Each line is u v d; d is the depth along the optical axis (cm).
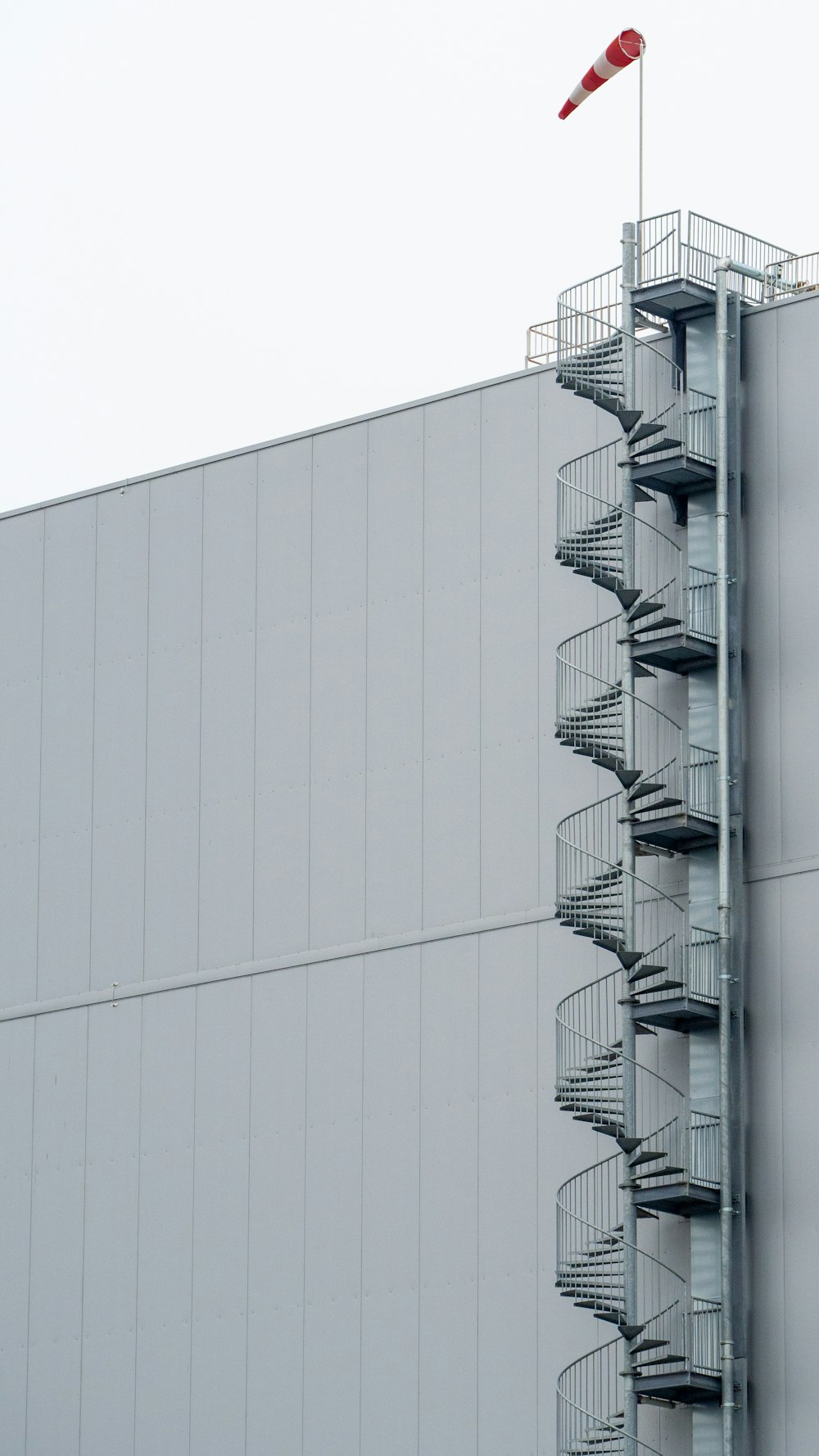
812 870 5125
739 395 5391
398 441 5975
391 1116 5653
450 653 5784
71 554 6556
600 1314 5100
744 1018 5153
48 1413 6066
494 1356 5372
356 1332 5591
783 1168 5038
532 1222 5381
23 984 6397
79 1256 6119
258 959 5969
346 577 6003
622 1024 5222
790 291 5628
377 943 5762
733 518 5341
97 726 6412
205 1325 5850
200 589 6281
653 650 5291
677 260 5509
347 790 5897
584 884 5306
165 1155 6028
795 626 5250
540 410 5731
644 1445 5025
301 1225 5747
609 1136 5294
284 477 6178
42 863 6438
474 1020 5566
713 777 5266
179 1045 6066
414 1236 5553
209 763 6169
